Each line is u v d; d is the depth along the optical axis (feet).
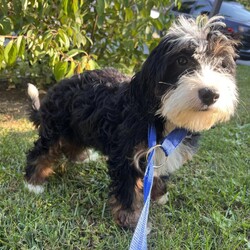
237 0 7.16
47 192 1.61
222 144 2.18
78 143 1.68
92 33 2.81
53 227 1.37
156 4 2.48
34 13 2.41
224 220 1.46
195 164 1.95
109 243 1.33
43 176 1.67
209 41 1.23
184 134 1.34
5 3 2.23
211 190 1.67
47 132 1.63
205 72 1.18
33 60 2.59
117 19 2.77
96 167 1.86
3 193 1.59
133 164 1.34
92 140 1.54
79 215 1.47
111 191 1.43
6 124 2.40
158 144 1.33
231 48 1.28
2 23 2.22
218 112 1.17
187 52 1.22
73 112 1.56
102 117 1.45
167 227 1.44
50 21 2.50
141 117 1.31
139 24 2.61
